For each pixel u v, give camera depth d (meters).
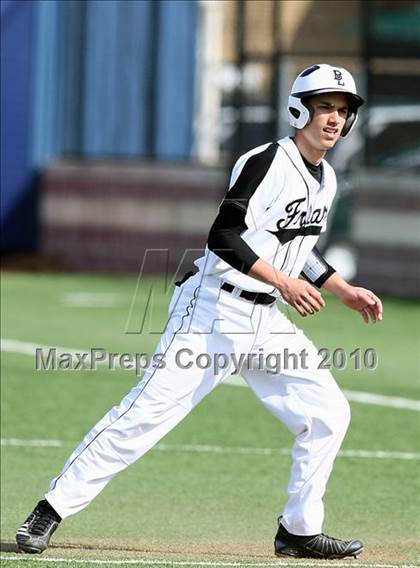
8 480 24.33
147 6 63.66
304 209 17.78
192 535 20.62
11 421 29.94
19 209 63.88
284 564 17.80
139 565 17.39
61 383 34.75
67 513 18.34
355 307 18.84
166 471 25.62
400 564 18.47
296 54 60.72
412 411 32.25
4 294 53.91
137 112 64.25
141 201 61.44
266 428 30.06
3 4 63.47
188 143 63.72
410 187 56.81
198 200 60.56
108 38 64.19
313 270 18.88
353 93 17.42
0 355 38.62
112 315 47.69
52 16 63.97
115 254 62.00
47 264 62.72
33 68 63.81
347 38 60.00
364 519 22.02
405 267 57.06
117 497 23.44
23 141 63.88
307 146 17.62
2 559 17.83
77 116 64.75
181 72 63.56
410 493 24.00
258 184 17.38
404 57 59.38
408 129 59.31
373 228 57.22
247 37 61.41
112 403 32.31
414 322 49.03
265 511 22.58
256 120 61.53
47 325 44.94
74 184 62.69
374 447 28.03
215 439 28.72
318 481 18.52
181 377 17.94
